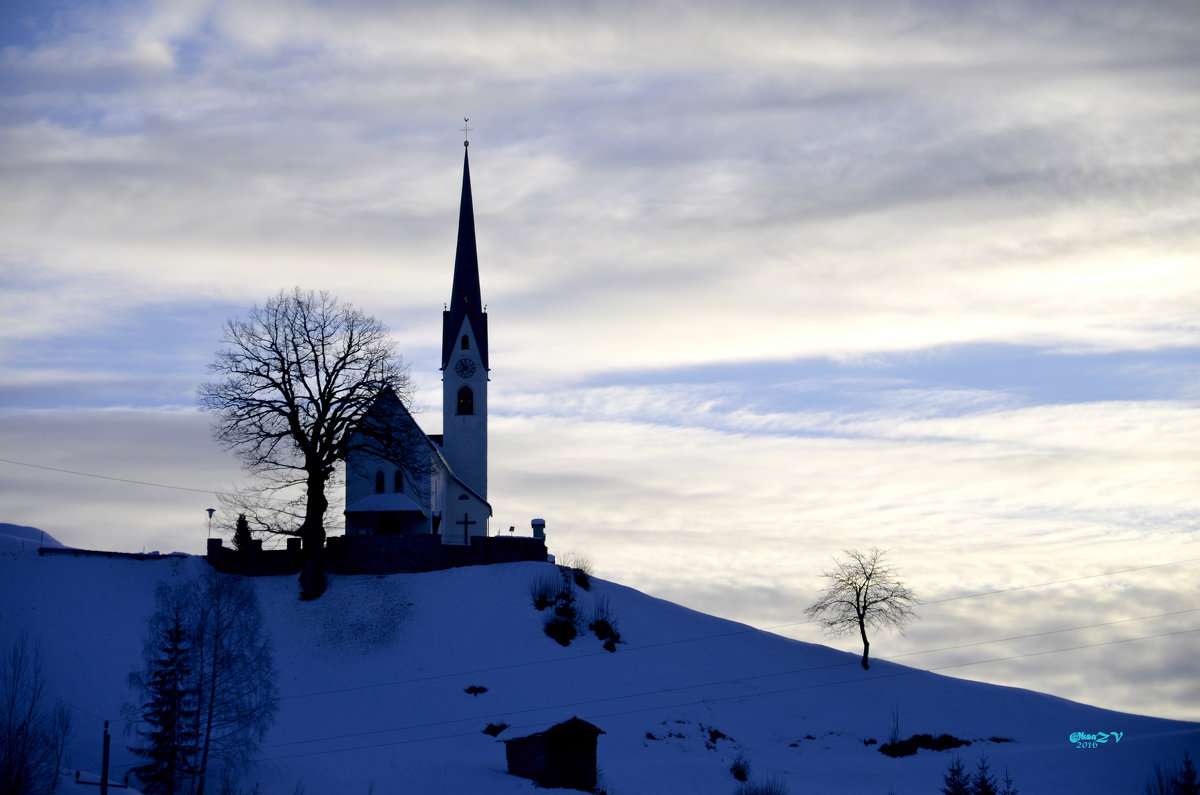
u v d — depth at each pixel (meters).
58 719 74.56
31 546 102.31
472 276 146.88
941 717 98.88
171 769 66.69
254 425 104.88
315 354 106.88
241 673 71.25
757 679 101.94
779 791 78.88
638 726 90.00
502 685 94.19
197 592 79.25
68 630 89.94
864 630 108.88
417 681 94.19
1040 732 97.62
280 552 107.81
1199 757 84.94
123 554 102.81
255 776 71.44
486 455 142.38
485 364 143.88
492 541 112.88
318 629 100.00
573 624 102.56
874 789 81.62
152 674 70.25
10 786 59.00
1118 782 82.69
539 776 75.81
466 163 152.12
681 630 108.81
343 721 87.62
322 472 105.88
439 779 75.50
